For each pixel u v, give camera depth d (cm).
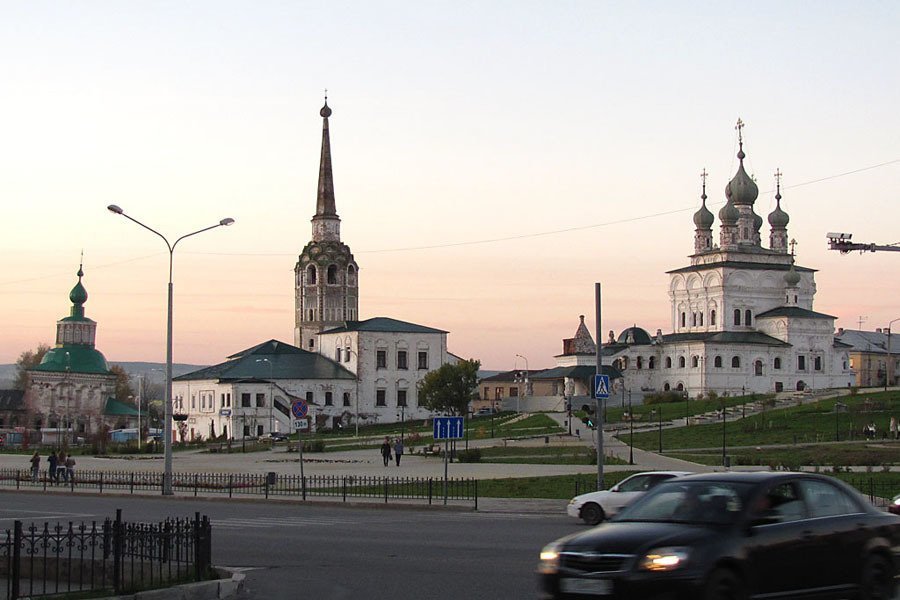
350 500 5122
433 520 4175
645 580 1695
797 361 16925
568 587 1758
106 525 2381
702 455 8256
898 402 12088
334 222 19688
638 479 3997
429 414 17088
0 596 2208
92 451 11306
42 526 3794
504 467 7444
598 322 4806
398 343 16962
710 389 16375
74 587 2420
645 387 17338
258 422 15525
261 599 2259
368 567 2712
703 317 17588
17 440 16412
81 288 19962
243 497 5481
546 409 16300
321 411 16288
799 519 1895
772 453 8106
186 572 2419
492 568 2650
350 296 19362
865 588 1947
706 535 1766
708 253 17775
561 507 4762
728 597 1736
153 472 7481
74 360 19638
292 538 3434
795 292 17400
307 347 19112
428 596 2239
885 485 5284
